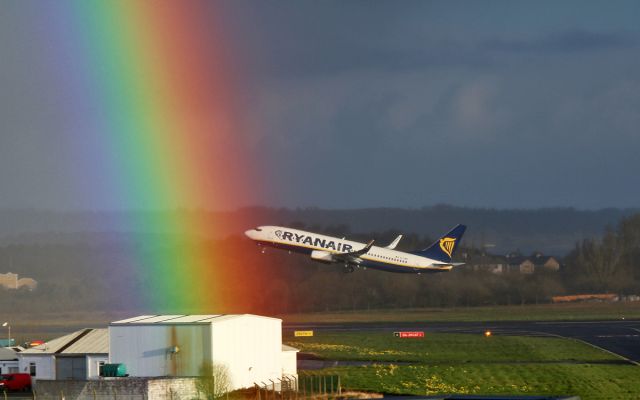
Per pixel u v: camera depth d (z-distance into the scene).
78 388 185.62
